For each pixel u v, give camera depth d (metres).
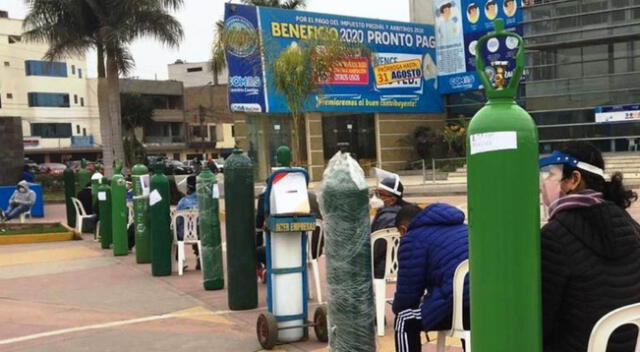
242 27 26.75
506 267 2.26
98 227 13.44
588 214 2.63
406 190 23.16
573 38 29.88
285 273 5.51
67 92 63.22
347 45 22.59
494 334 2.30
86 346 5.79
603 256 2.62
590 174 2.79
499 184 2.26
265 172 29.84
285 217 5.37
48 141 62.09
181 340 5.84
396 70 33.00
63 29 25.11
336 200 4.26
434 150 34.03
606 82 30.08
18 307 7.42
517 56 2.29
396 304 3.89
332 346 4.39
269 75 27.02
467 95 34.53
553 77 31.42
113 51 24.98
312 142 31.44
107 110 25.86
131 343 5.82
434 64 34.59
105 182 12.85
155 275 9.01
